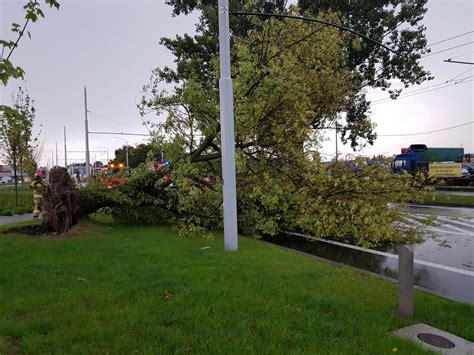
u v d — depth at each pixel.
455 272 7.41
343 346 3.60
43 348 3.41
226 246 7.70
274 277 5.75
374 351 3.55
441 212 16.88
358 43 12.06
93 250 7.42
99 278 5.51
